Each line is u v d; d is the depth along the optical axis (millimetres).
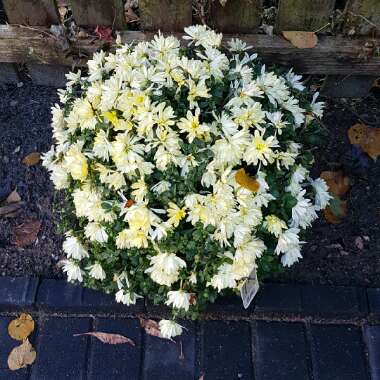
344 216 2189
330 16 2164
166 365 1953
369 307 2014
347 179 2250
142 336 2008
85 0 2096
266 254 1759
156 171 1620
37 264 2113
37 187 2273
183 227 1672
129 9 2363
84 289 2051
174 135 1560
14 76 2459
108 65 1791
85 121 1665
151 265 1765
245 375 1936
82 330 2020
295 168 1665
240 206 1606
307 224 1786
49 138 2373
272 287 2041
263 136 1651
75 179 1745
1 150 2352
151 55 1769
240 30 2176
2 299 2029
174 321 1879
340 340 1998
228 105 1630
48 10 2150
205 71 1664
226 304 1993
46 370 1948
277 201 1683
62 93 1942
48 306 2035
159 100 1599
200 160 1566
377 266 2104
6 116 2424
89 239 1814
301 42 2160
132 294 1840
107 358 1966
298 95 1877
